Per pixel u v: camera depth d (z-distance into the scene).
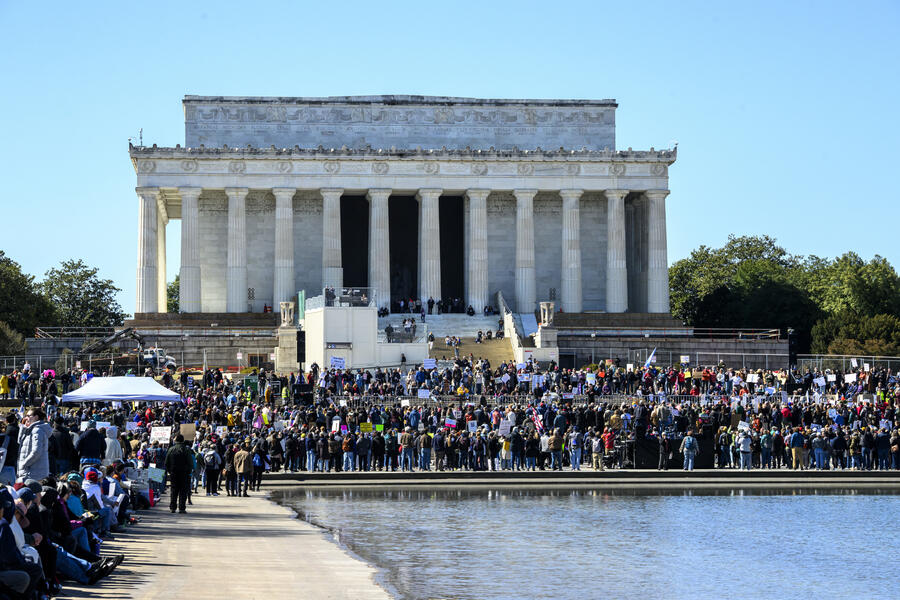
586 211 161.25
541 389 101.31
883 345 150.88
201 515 56.69
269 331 137.62
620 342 133.62
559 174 152.38
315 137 157.50
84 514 38.16
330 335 116.69
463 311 154.38
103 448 51.84
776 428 87.56
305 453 81.62
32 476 40.75
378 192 150.38
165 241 162.00
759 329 155.25
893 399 98.38
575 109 160.62
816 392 101.75
